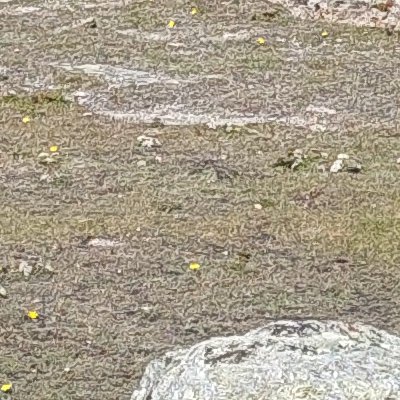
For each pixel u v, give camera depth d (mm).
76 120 14734
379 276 10867
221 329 9906
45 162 13469
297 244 11508
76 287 10688
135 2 19297
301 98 15469
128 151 13773
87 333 9891
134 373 9227
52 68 16500
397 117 14844
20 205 12406
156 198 12555
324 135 14305
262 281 10781
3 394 8938
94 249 11406
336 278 10844
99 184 12906
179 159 13555
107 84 15891
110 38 17734
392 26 18125
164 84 15906
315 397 7602
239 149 13867
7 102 15289
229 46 17406
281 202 12469
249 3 19078
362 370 7855
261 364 7980
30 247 11438
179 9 18938
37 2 19562
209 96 15492
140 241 11562
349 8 18453
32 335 9867
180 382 8016
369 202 12438
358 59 16922
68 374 9250
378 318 10086
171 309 10273
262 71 16453
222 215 12148
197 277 10852
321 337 8289
